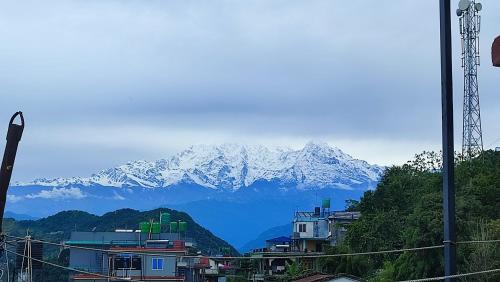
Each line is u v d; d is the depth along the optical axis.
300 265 74.50
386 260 60.91
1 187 20.56
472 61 72.81
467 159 70.69
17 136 20.53
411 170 81.69
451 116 17.77
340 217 97.50
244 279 81.56
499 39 16.28
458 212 50.16
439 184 67.00
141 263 63.66
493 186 56.25
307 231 98.06
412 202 72.06
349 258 66.75
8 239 27.31
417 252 46.78
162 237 75.19
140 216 130.50
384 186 76.75
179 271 71.94
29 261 26.52
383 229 66.62
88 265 68.88
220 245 138.12
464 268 44.97
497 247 44.88
